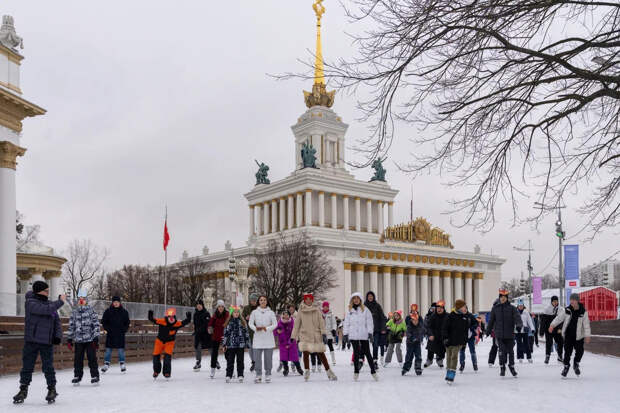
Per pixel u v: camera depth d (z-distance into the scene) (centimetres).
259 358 2112
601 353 3884
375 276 11962
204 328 2702
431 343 2388
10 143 4041
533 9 1454
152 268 13050
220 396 1692
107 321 2545
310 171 12138
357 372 2128
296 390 1828
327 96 13450
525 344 2966
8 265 3994
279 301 8438
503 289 2228
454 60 1499
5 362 2395
